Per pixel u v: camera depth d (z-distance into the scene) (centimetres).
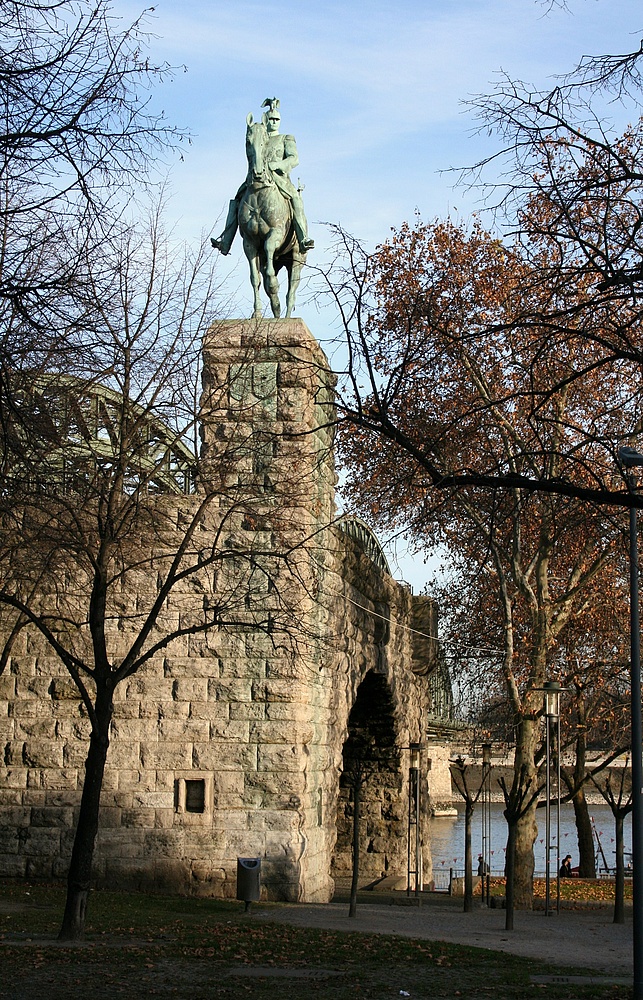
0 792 2189
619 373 1923
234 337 2177
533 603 2711
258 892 1958
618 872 2338
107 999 1219
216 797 2128
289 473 2041
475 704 3656
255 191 2286
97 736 1599
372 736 3297
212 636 2161
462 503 1756
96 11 1033
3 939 1541
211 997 1249
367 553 2833
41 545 1781
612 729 3497
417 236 2345
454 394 2048
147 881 2109
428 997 1314
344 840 3434
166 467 2167
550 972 1548
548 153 1059
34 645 2214
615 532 1767
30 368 1227
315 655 2211
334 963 1505
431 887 3566
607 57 1013
